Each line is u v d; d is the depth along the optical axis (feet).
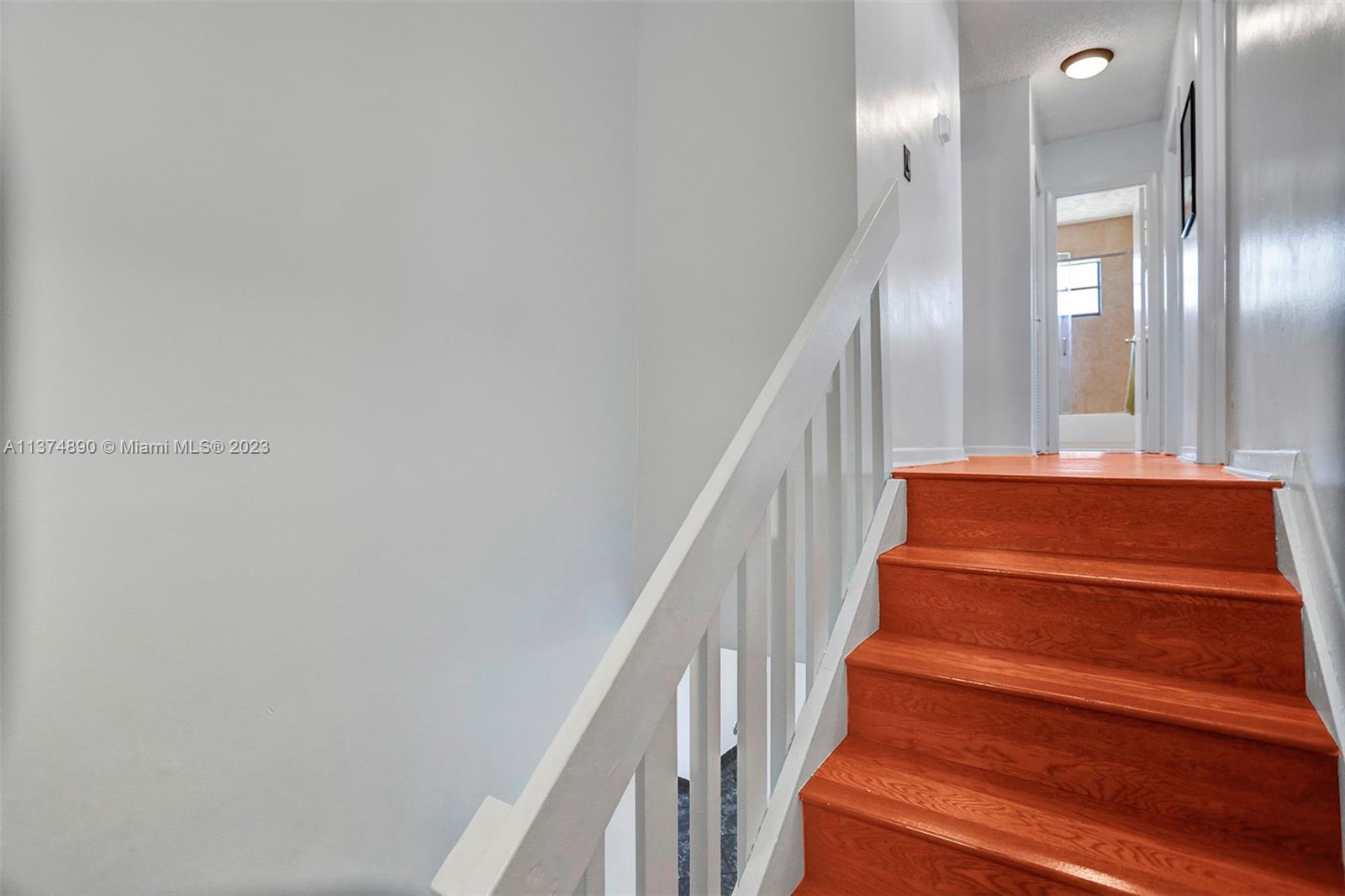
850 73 6.88
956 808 3.84
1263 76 5.37
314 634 4.91
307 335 4.91
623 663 2.74
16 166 3.56
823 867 3.97
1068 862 3.34
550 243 7.08
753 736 3.80
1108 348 24.57
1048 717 4.04
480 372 6.29
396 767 5.45
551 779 2.41
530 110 6.87
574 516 7.35
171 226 4.18
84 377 3.81
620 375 8.04
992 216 14.28
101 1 3.90
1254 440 5.73
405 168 5.63
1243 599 4.11
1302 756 3.40
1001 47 12.67
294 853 4.75
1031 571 4.78
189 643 4.23
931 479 5.92
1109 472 6.65
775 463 3.95
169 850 4.12
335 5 5.15
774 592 4.17
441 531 5.89
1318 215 3.94
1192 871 3.28
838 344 4.82
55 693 3.68
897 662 4.60
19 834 3.56
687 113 8.03
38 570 3.62
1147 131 15.92
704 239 7.86
